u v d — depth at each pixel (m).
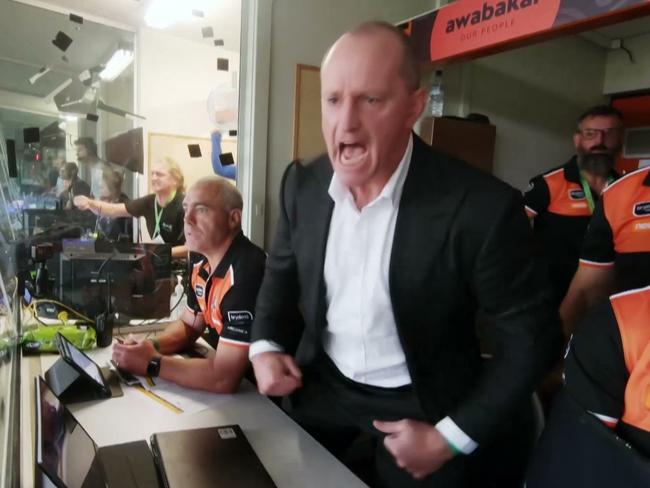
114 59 2.54
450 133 3.06
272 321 1.15
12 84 2.31
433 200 0.87
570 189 2.43
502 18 2.27
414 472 0.89
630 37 4.12
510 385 0.85
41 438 0.86
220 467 0.87
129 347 1.35
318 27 2.85
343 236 0.97
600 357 0.83
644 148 4.16
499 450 1.08
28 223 2.21
